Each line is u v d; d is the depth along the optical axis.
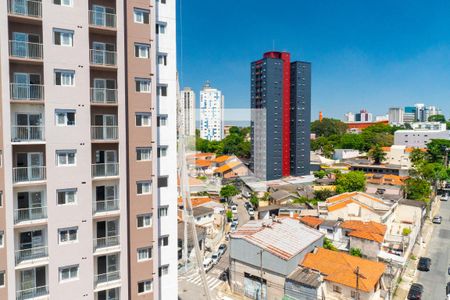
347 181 98.56
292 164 124.31
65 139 26.33
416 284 52.03
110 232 29.41
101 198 29.17
